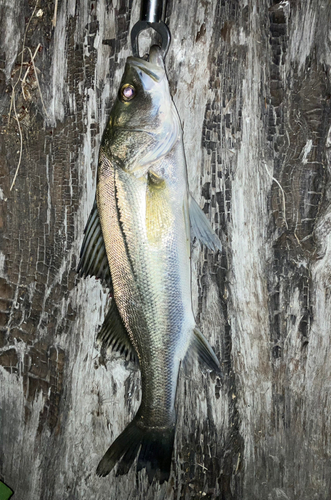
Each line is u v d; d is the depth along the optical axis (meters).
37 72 0.85
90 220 0.78
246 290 0.80
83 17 0.82
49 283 0.86
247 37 0.78
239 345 0.81
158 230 0.73
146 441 0.77
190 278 0.76
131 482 0.84
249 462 0.82
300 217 0.79
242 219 0.80
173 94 0.79
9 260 0.88
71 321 0.85
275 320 0.80
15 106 0.86
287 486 0.81
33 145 0.86
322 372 0.80
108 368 0.84
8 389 0.89
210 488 0.83
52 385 0.87
